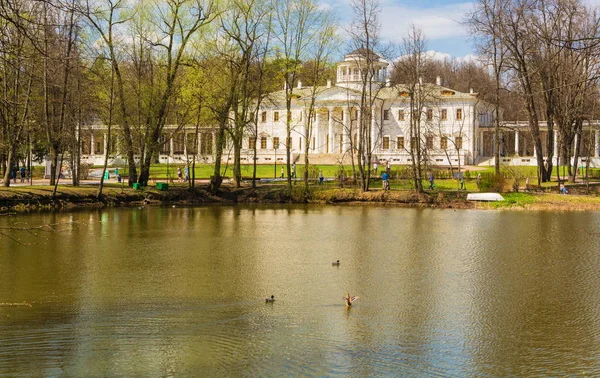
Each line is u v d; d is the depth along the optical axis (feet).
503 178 182.19
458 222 132.77
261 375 44.24
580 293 68.28
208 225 124.47
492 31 180.55
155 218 134.21
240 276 75.51
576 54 172.45
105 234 108.78
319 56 186.91
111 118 157.99
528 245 100.99
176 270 78.69
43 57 56.59
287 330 54.24
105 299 63.67
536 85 203.41
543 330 55.21
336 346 50.47
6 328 53.36
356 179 200.03
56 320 56.03
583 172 236.43
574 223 130.62
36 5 76.89
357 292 68.08
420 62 183.32
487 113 344.28
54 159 159.43
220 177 179.42
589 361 47.85
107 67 159.22
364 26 179.93
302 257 89.10
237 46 173.99
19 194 139.13
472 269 81.15
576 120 207.31
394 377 44.55
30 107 150.20
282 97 324.39
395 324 56.44
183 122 175.73
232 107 189.78
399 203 171.83
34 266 79.56
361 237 109.60
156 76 182.39
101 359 46.68
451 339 52.65
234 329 54.29
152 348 49.14
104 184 177.17
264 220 134.62
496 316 59.31
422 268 81.61
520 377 44.80
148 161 173.17
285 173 245.86
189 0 167.12
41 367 44.88
